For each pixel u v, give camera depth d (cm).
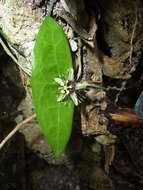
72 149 22
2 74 23
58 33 14
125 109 17
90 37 15
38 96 14
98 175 23
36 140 23
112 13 15
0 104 23
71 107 15
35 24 16
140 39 16
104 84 17
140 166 20
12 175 24
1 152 23
